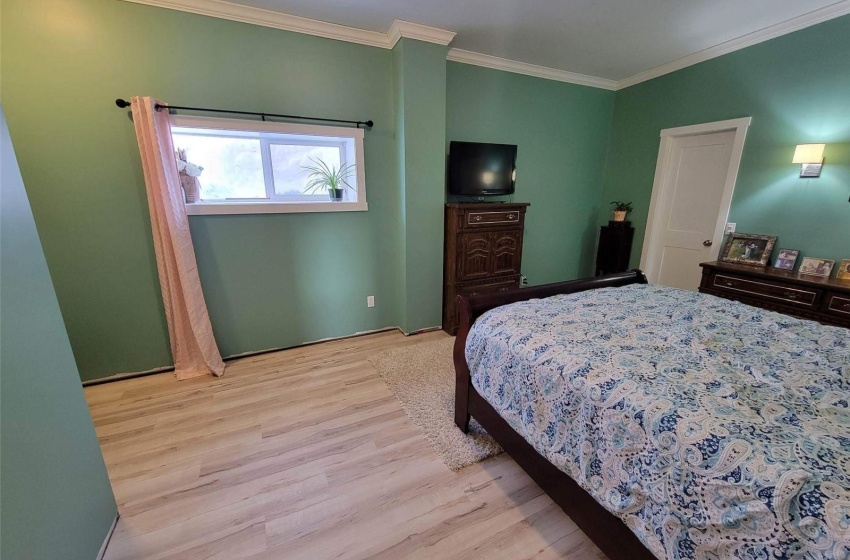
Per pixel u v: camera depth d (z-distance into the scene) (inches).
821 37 98.8
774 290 102.2
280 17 97.0
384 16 99.5
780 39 107.0
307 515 56.6
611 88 161.0
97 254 91.7
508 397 56.4
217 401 88.4
